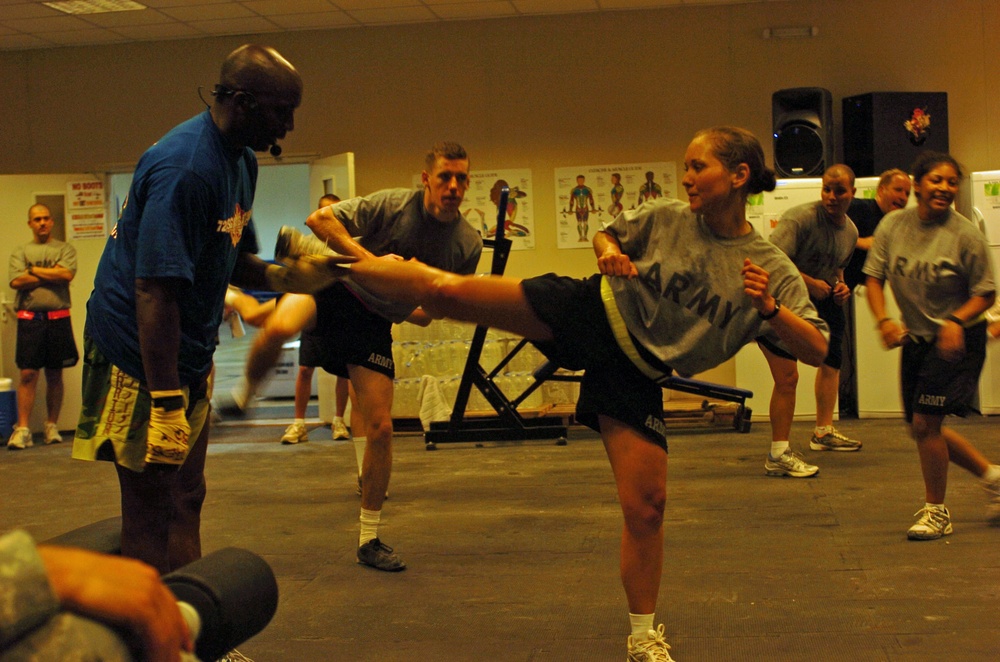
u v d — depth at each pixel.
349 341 3.81
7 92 9.38
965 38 8.34
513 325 2.38
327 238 3.64
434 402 7.56
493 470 6.13
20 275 8.02
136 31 8.84
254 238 2.62
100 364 2.32
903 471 5.58
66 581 0.77
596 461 6.34
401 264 2.39
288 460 6.86
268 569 1.18
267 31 8.99
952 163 3.94
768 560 3.82
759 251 2.35
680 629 3.07
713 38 8.55
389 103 8.95
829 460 6.02
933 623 3.04
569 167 8.77
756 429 7.48
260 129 2.30
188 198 2.19
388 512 4.98
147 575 0.82
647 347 2.38
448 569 3.88
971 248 3.87
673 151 8.65
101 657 0.76
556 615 3.26
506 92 8.81
